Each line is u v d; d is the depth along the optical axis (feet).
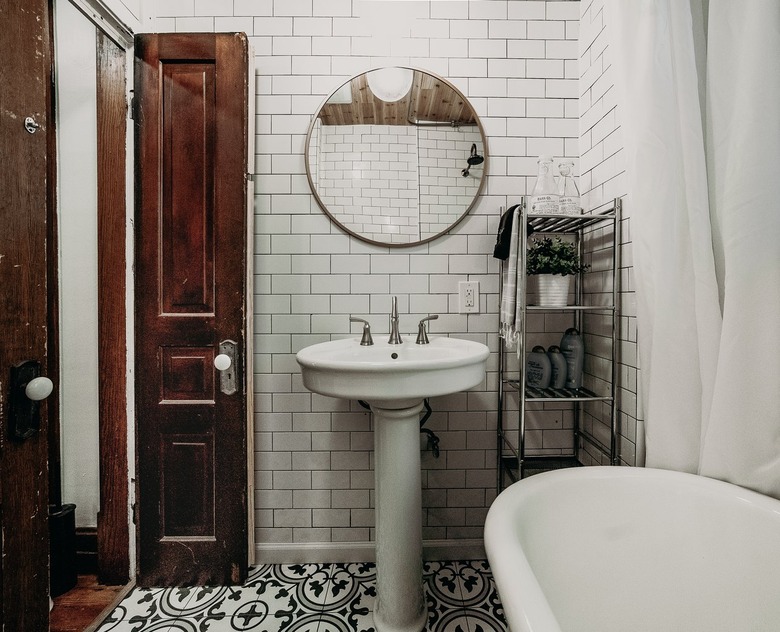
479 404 5.11
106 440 4.57
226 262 4.45
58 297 4.73
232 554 4.52
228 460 4.50
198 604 4.28
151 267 4.46
